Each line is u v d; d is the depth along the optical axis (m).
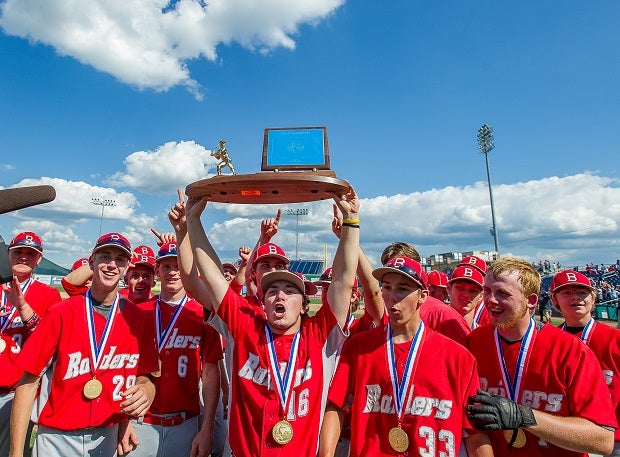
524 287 2.96
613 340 3.90
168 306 4.21
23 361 2.96
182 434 3.80
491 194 41.34
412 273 2.90
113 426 3.23
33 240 4.88
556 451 2.77
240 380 2.96
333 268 3.16
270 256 4.11
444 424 2.68
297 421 2.80
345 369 3.05
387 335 3.06
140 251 5.62
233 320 3.11
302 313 3.24
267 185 2.91
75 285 4.72
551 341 2.95
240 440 2.82
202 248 3.27
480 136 42.44
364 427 2.87
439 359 2.84
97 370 3.14
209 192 3.10
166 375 3.84
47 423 2.99
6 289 4.57
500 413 2.55
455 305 4.77
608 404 2.72
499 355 3.09
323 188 2.96
